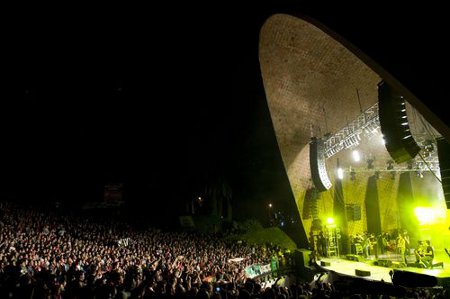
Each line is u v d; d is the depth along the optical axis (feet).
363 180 102.37
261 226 137.80
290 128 103.50
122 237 90.22
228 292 34.22
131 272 44.47
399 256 80.79
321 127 101.50
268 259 89.71
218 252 88.53
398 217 96.99
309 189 108.58
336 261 82.84
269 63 93.45
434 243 87.45
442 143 38.17
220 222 138.41
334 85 93.15
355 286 31.73
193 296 33.19
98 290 34.24
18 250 56.80
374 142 95.81
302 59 89.51
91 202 139.44
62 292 35.22
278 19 79.77
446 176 37.73
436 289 43.09
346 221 98.02
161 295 34.06
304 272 83.20
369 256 85.51
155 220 135.23
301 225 108.58
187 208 146.30
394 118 41.81
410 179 93.45
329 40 81.76
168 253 75.46
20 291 34.17
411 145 42.29
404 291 29.07
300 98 98.37
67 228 90.22
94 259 55.77
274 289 30.89
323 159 87.97
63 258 55.21
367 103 93.61
